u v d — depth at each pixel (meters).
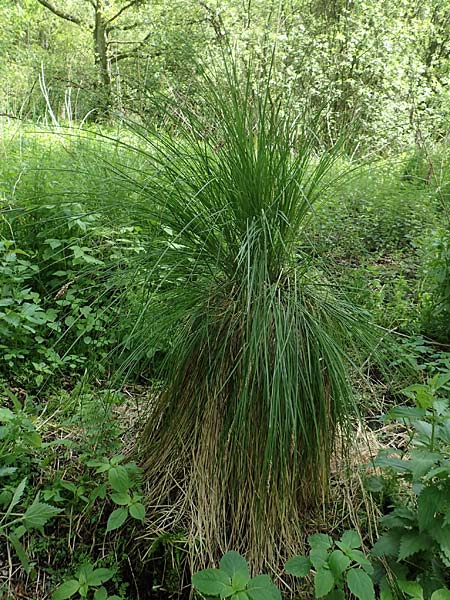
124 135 3.91
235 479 1.82
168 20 9.38
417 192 5.35
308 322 1.74
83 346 2.76
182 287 1.91
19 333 2.65
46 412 2.45
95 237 3.08
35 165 3.63
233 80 1.84
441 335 3.29
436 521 1.56
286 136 1.74
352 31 9.35
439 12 10.71
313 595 1.73
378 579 1.73
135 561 1.84
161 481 1.97
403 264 4.24
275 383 1.63
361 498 2.02
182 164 1.83
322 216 3.45
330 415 1.84
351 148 3.60
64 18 12.05
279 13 3.19
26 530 1.73
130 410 2.42
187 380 1.93
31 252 2.98
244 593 1.44
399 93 9.20
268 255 1.76
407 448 2.19
